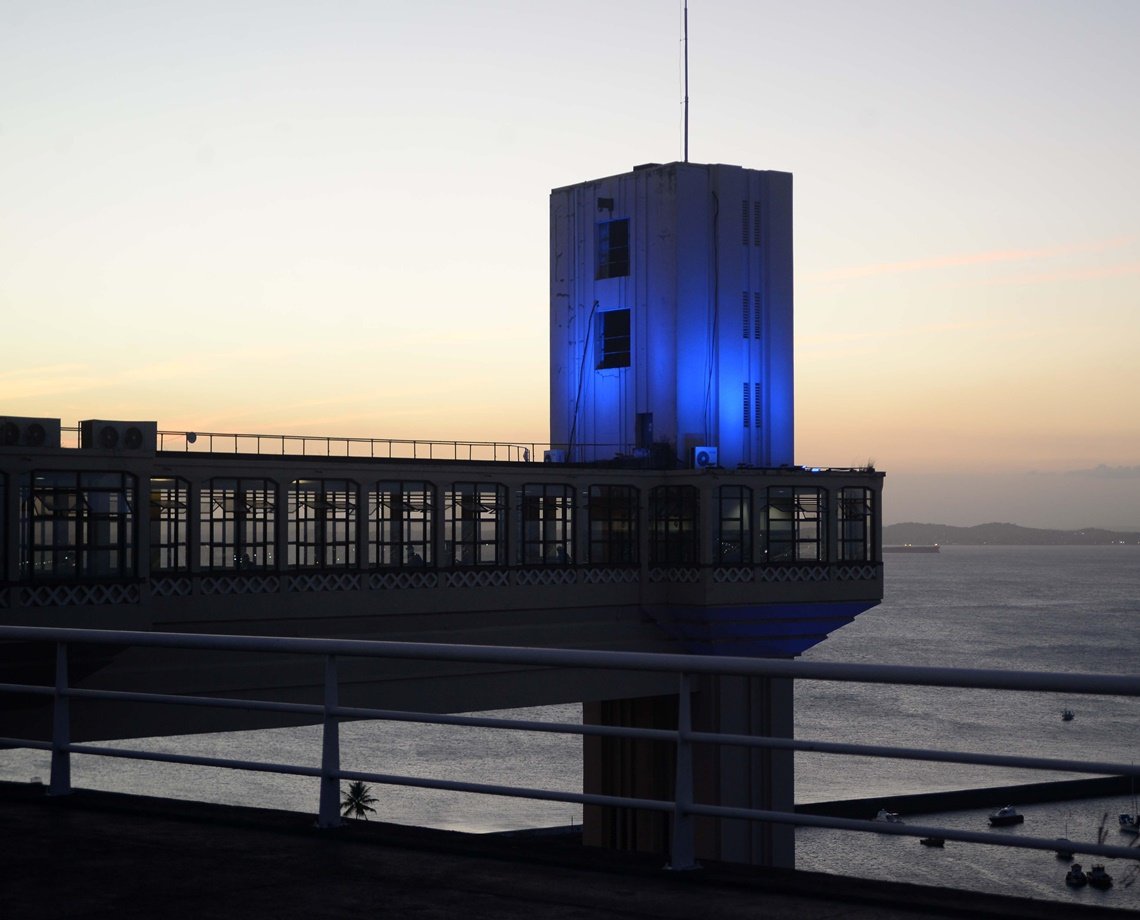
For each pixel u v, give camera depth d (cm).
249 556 5938
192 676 5981
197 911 966
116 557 5141
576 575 7081
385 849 1147
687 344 7894
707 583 7231
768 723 7706
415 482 6475
